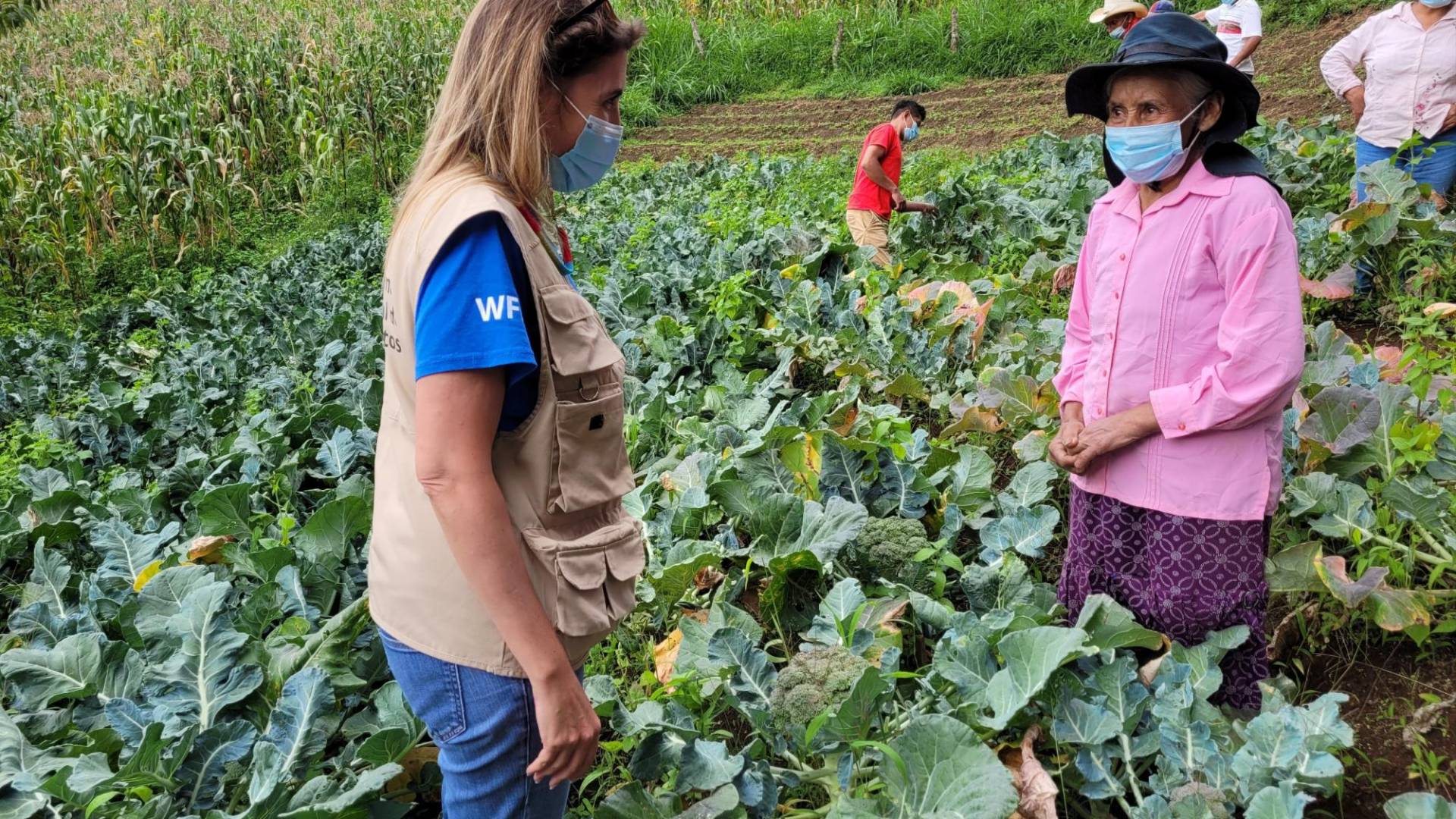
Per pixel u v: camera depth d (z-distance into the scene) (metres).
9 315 10.46
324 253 11.16
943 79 18.03
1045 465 3.69
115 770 2.85
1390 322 5.19
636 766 2.50
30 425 6.68
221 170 12.78
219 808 2.62
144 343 8.30
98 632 3.15
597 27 1.73
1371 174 5.54
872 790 2.48
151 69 15.12
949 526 3.56
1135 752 2.50
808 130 16.75
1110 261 2.68
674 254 7.91
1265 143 8.32
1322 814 2.52
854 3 21.23
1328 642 3.10
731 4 22.45
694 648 2.98
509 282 1.65
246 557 3.89
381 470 1.92
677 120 18.94
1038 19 17.97
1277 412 2.51
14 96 14.23
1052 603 3.11
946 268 6.60
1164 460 2.62
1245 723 2.64
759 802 2.44
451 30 18.58
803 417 4.43
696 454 4.05
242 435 5.01
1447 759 2.64
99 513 4.47
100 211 11.95
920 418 5.10
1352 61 5.99
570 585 1.82
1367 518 3.24
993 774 2.09
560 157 1.85
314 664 2.98
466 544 1.65
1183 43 2.36
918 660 3.20
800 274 6.73
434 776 2.83
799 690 2.59
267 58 15.62
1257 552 2.61
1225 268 2.45
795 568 3.40
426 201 1.71
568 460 1.80
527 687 1.84
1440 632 3.04
